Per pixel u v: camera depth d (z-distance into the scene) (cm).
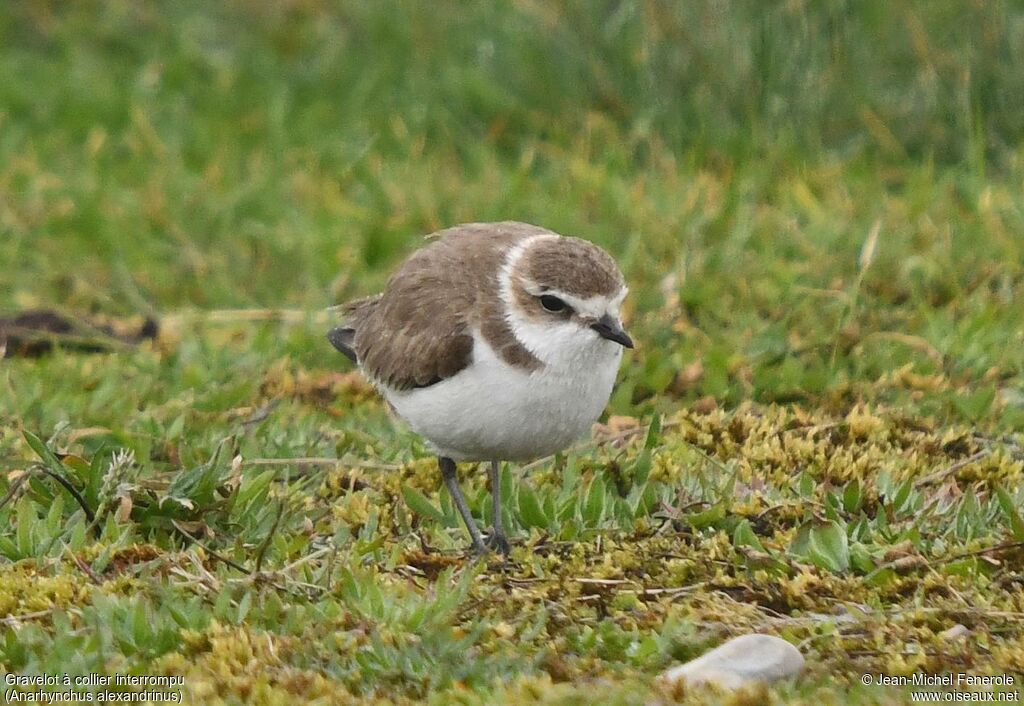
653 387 1248
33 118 1873
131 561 933
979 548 930
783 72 1647
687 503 1010
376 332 1048
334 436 1166
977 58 1614
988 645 823
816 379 1235
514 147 1770
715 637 828
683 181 1594
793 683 776
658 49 1691
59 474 1005
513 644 820
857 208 1543
